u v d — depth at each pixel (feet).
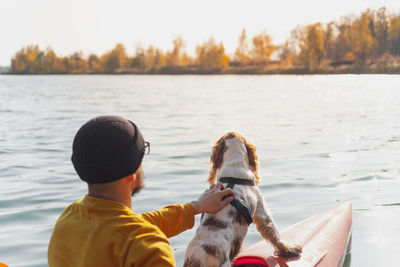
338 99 84.84
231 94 102.99
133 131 4.79
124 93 109.29
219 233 8.70
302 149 31.71
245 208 9.29
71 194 20.21
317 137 37.37
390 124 46.42
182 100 83.30
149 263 4.11
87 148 4.52
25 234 15.35
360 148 32.22
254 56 351.87
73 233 4.59
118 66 429.79
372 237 15.67
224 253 8.51
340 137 37.42
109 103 76.07
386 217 17.63
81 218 4.63
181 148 31.71
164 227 5.82
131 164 4.64
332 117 53.47
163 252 4.21
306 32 294.66
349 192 20.93
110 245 4.31
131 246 4.21
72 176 23.49
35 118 52.39
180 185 21.71
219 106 69.56
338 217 15.03
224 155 10.57
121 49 431.02
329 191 21.08
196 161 27.30
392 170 25.30
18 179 22.86
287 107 67.87
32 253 13.80
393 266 13.32
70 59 464.65
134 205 18.56
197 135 38.09
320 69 289.12
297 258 11.13
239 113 58.03
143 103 76.07
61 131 41.04
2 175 23.71
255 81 196.03
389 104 72.49
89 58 463.01
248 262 11.10
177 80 225.15
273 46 347.15
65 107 67.97
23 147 32.35
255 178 10.59
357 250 14.57
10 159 27.89
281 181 22.76
